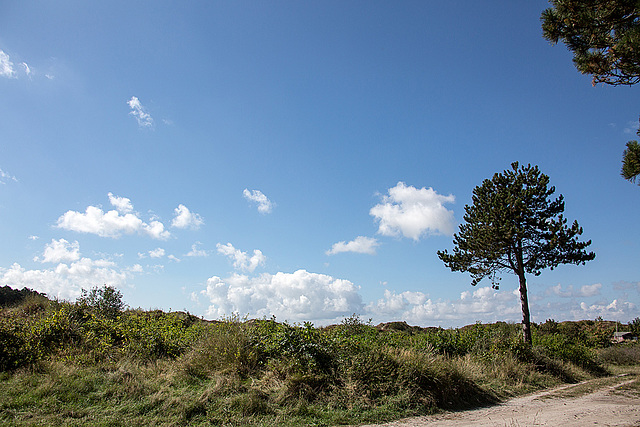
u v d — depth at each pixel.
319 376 8.39
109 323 11.90
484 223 18.84
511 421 6.84
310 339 9.48
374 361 8.81
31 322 10.77
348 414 7.09
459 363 10.95
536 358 13.96
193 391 7.69
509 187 18.97
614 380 13.79
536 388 11.38
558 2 7.60
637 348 22.64
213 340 10.45
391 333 16.72
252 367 9.45
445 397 8.41
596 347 26.14
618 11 7.04
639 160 6.86
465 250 19.53
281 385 8.10
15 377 7.76
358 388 8.05
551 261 18.14
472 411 8.04
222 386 7.85
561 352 16.61
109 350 10.05
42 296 15.95
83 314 13.70
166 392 7.43
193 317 16.89
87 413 6.27
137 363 9.52
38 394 6.81
